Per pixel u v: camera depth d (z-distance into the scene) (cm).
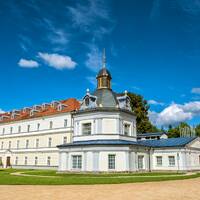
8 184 2503
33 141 7100
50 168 6475
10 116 8306
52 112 6869
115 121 4616
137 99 7569
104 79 5206
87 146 4338
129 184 2534
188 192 1958
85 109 4762
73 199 1636
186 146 4972
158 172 4659
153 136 6334
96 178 3181
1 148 8031
